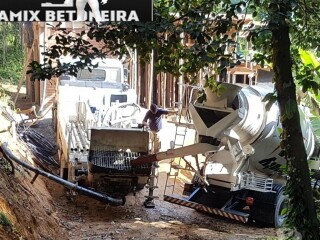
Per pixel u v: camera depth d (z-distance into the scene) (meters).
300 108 9.87
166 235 9.09
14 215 6.42
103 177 10.02
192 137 14.85
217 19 6.05
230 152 9.63
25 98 23.34
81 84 14.46
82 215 9.99
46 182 11.55
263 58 7.08
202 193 10.66
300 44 7.46
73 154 10.75
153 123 11.66
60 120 12.91
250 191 10.45
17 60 28.41
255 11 6.26
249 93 9.64
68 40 6.55
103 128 10.05
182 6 6.51
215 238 9.09
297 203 6.96
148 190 12.01
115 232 8.98
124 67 16.36
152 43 6.78
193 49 6.23
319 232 6.95
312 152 10.62
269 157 10.16
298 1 6.45
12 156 8.76
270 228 10.23
